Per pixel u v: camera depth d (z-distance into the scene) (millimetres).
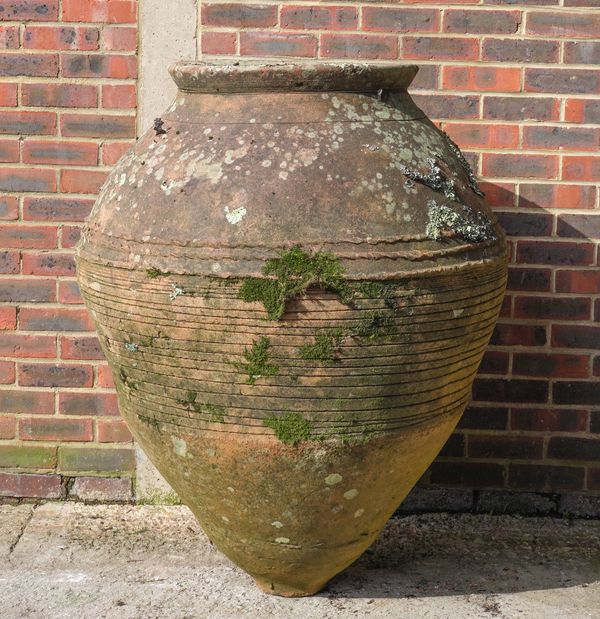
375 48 3752
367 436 3039
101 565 3555
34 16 3760
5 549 3629
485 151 3791
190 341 2979
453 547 3686
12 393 3898
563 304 3836
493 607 3344
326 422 3008
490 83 3760
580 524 3844
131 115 3797
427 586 3451
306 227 2928
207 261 2932
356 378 2982
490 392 3873
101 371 3896
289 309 2918
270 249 2914
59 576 3490
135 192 3084
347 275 2908
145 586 3439
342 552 3264
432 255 2984
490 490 3896
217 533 3277
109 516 3840
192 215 2973
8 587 3430
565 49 3738
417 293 2967
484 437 3893
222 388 3000
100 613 3309
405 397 3045
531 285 3830
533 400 3875
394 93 3178
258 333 2936
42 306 3869
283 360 2949
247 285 2910
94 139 3807
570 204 3797
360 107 3084
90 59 3775
